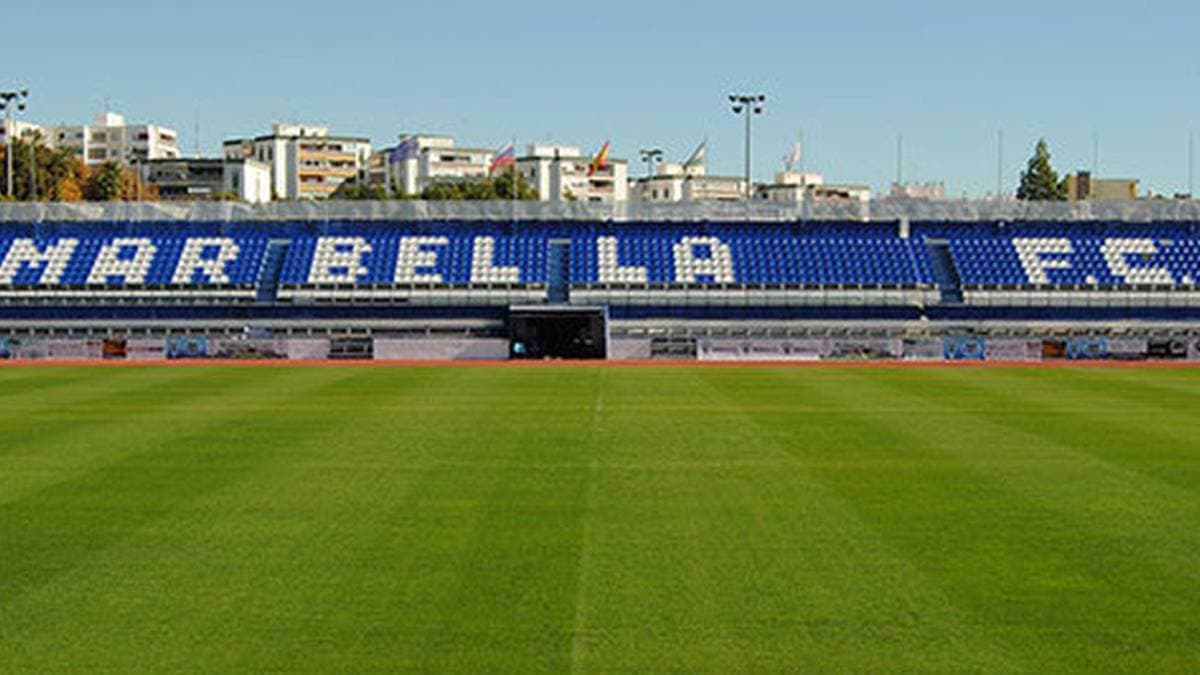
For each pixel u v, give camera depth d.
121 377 55.34
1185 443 35.16
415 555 22.20
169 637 17.73
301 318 75.19
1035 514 25.70
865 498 27.33
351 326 74.44
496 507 26.25
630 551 22.53
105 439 35.59
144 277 77.56
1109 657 17.05
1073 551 22.66
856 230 82.25
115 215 82.62
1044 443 35.16
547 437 36.19
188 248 80.31
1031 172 167.75
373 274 77.62
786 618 18.66
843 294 76.19
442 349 68.94
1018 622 18.50
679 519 25.19
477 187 165.00
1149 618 18.72
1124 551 22.67
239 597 19.62
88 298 76.25
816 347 69.06
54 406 43.59
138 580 20.59
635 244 80.50
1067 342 69.00
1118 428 38.31
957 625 18.36
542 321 70.50
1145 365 63.81
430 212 82.75
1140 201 82.56
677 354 69.25
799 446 34.56
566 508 26.17
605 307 71.06
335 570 21.19
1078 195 141.25
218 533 23.83
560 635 17.86
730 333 74.25
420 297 76.00
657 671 16.50
